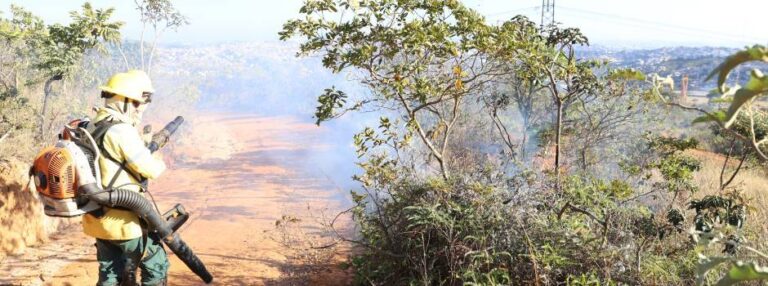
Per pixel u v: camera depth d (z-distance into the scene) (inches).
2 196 197.0
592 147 316.8
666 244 186.5
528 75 248.1
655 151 323.3
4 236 195.6
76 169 124.3
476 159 296.4
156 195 325.7
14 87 352.2
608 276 148.2
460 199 170.4
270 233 247.4
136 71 140.1
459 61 205.9
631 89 312.7
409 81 205.9
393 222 176.4
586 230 179.8
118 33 375.6
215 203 307.0
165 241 141.1
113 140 129.7
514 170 233.5
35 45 412.2
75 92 457.1
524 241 154.9
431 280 157.0
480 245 153.6
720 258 63.5
